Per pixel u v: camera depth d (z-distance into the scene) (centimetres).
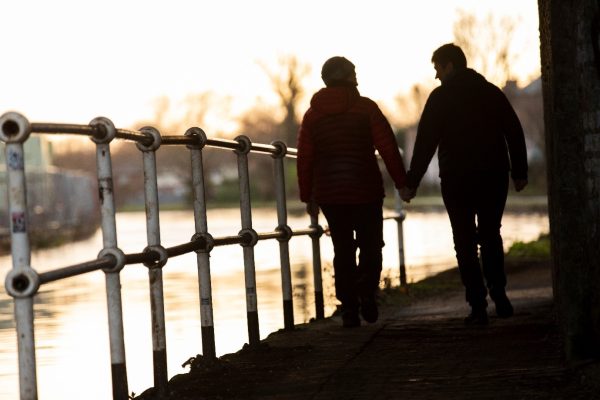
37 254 5806
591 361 1235
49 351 1986
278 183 1781
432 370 1305
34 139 9756
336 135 1738
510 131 1759
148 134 1187
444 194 1770
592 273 1241
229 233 6675
